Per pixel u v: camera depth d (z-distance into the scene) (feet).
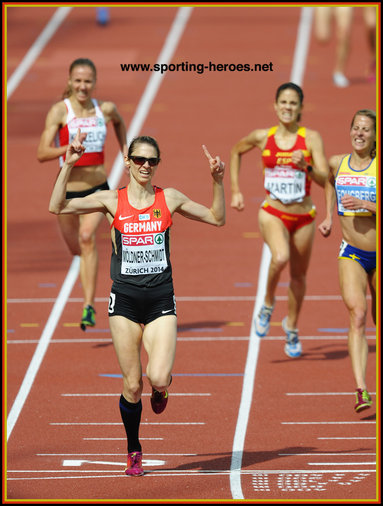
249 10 325.62
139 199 83.92
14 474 87.76
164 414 104.88
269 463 90.38
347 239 104.42
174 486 84.07
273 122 235.81
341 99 250.78
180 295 144.97
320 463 90.07
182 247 167.43
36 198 195.00
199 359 121.19
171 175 202.59
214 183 84.33
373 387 112.16
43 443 96.48
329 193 107.65
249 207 186.80
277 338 128.98
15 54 287.48
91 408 106.22
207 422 102.58
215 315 136.98
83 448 94.99
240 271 155.22
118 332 84.48
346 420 102.68
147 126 233.55
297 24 309.01
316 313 137.69
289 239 118.11
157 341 83.15
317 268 156.35
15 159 218.18
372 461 90.38
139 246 83.56
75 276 153.89
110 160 213.66
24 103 253.85
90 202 83.92
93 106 121.70
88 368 118.32
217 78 267.39
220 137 225.97
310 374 116.47
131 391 85.46
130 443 87.40
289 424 101.71
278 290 147.33
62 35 302.04
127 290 84.12
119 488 83.66
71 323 134.51
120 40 296.10
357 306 102.17
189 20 314.96
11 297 144.66
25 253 165.17
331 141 222.48
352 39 299.38
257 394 110.63
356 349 101.50
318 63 277.23
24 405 107.04
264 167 116.67
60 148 118.73
